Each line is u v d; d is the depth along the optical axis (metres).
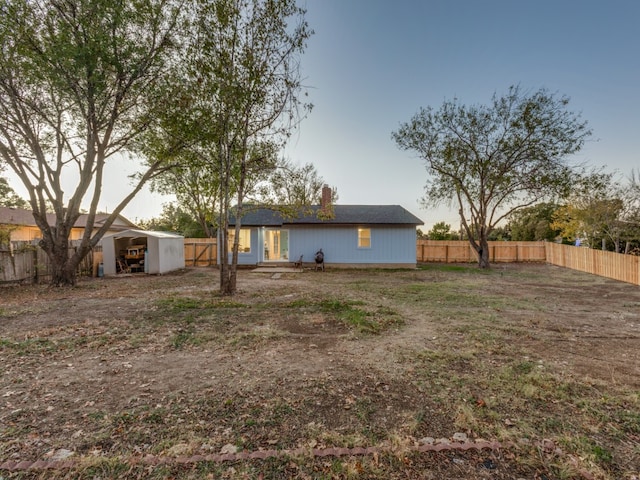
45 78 8.55
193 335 5.26
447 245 22.33
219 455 2.24
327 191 17.33
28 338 5.06
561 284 11.55
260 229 17.77
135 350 4.57
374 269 16.89
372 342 4.97
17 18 8.10
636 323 6.16
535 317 6.61
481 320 6.36
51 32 8.38
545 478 2.05
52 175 10.45
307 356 4.35
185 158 10.40
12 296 8.80
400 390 3.33
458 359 4.23
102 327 5.72
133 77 9.26
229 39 8.22
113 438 2.48
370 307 7.45
